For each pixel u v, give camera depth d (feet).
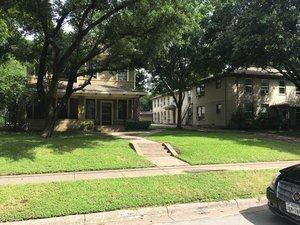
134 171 39.01
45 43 65.51
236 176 34.47
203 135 75.41
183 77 111.24
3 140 56.44
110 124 103.65
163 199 27.12
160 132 86.17
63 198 26.40
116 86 103.50
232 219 24.30
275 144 62.69
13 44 74.49
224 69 108.99
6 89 83.30
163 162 45.80
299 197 20.98
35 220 22.77
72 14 68.49
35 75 96.53
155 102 218.38
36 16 60.90
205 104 140.46
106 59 77.97
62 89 92.43
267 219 24.26
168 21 64.18
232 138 69.82
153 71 107.96
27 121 91.45
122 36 66.44
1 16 63.77
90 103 102.32
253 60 89.86
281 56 83.97
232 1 92.99
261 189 30.81
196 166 42.86
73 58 76.95
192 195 28.27
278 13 79.30
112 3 62.13
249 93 125.80
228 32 90.63
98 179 33.17
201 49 100.42
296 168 23.75
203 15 96.22
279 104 124.77
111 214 24.22
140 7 62.08
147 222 23.77
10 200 25.72
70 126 93.20
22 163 40.81
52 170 38.55
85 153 47.21
